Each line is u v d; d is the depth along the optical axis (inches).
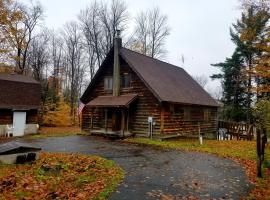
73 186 374.6
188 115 1112.8
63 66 2290.8
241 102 1700.3
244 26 1568.7
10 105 1213.7
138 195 341.7
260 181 422.9
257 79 1454.2
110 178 414.3
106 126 1064.8
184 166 519.2
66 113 1756.9
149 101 997.2
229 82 1744.6
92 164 508.4
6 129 1185.4
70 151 687.7
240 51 1674.5
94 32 1998.0
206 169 496.7
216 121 1328.7
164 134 964.6
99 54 1987.0
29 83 1339.8
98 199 319.6
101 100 1074.7
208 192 364.5
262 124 513.3
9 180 400.2
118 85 1082.1
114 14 1989.4
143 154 652.1
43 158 566.9
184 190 369.4
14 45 1441.9
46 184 383.6
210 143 888.3
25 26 1675.7
